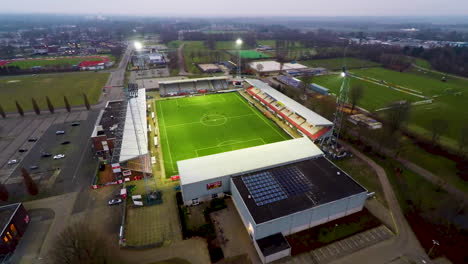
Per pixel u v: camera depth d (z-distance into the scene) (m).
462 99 125.12
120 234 49.25
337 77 167.00
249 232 49.69
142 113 95.31
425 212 55.25
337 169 60.28
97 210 56.75
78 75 173.75
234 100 123.94
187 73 180.88
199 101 123.06
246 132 91.88
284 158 63.97
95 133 79.31
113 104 104.81
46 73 178.50
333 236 49.81
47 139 87.94
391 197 60.19
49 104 107.88
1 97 129.25
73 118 105.25
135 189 63.22
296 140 72.38
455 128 93.81
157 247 48.09
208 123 99.12
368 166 71.94
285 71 180.88
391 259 45.56
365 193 53.16
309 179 57.06
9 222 47.34
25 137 89.44
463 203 56.09
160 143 84.75
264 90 119.56
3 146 83.56
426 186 63.56
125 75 175.00
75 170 70.88
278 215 47.16
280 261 45.06
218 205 56.97
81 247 43.47
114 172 65.38
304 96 128.12
